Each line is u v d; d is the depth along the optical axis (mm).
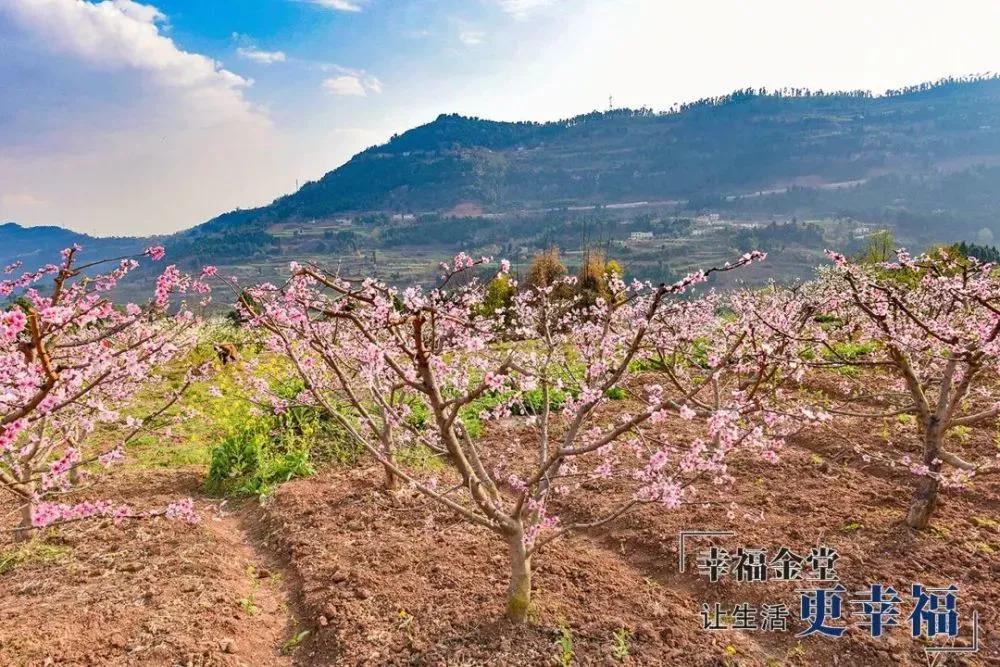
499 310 8109
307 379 4168
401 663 4078
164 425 8891
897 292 6395
